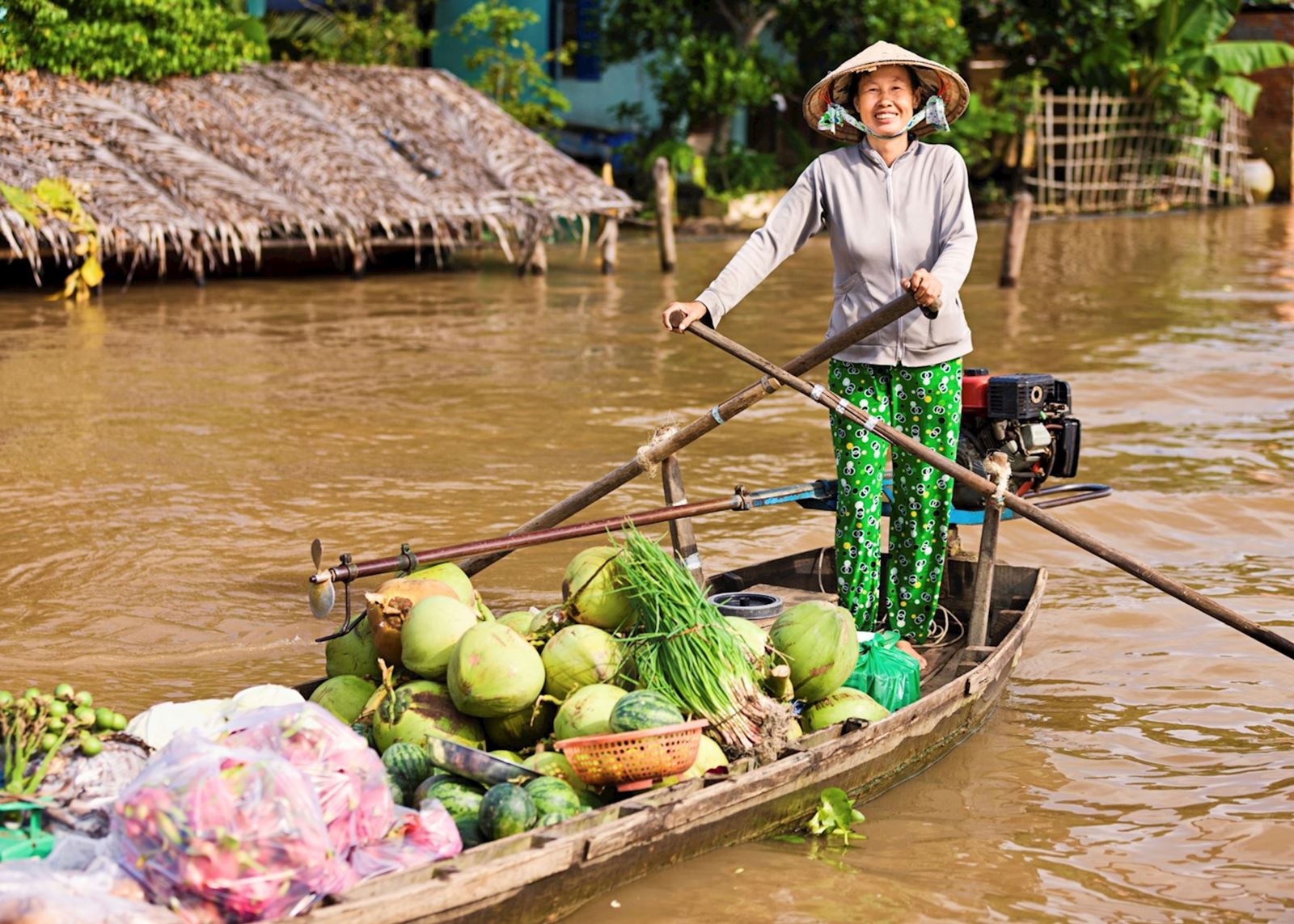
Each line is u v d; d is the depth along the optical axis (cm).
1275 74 3259
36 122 1581
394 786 403
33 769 365
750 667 438
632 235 2450
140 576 667
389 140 1831
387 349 1307
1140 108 2955
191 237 1563
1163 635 614
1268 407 1045
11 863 321
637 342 1362
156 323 1430
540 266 1894
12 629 600
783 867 413
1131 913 397
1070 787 474
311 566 686
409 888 328
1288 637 604
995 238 2402
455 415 1020
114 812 329
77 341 1313
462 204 1750
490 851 353
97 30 1678
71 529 736
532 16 2456
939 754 492
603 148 2739
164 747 347
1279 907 402
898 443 507
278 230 1659
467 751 393
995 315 1507
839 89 535
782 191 2656
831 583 612
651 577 441
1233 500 802
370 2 2472
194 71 1783
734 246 2303
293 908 327
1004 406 615
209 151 1677
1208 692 554
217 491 810
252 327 1430
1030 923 390
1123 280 1830
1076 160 2873
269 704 407
